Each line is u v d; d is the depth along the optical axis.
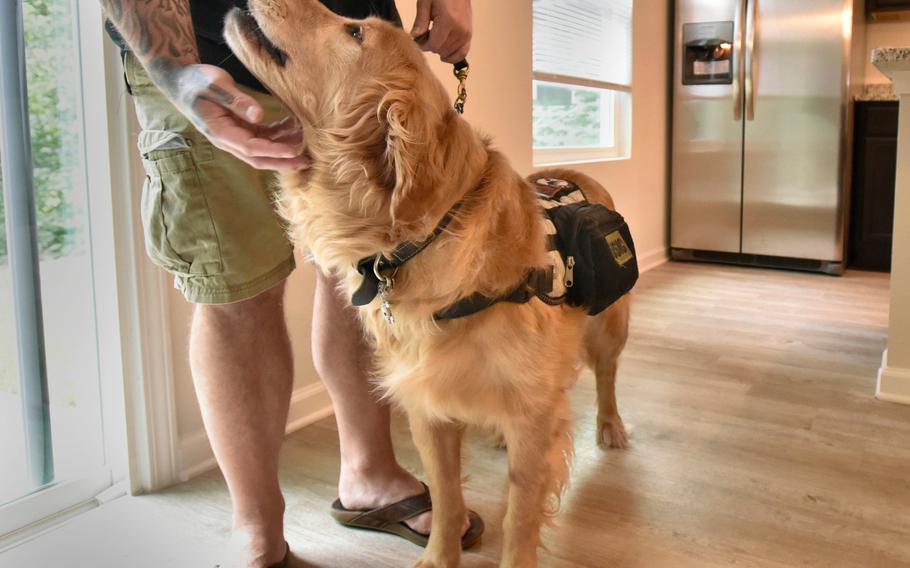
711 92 4.96
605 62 4.43
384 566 1.65
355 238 1.22
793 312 3.78
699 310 3.82
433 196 1.17
